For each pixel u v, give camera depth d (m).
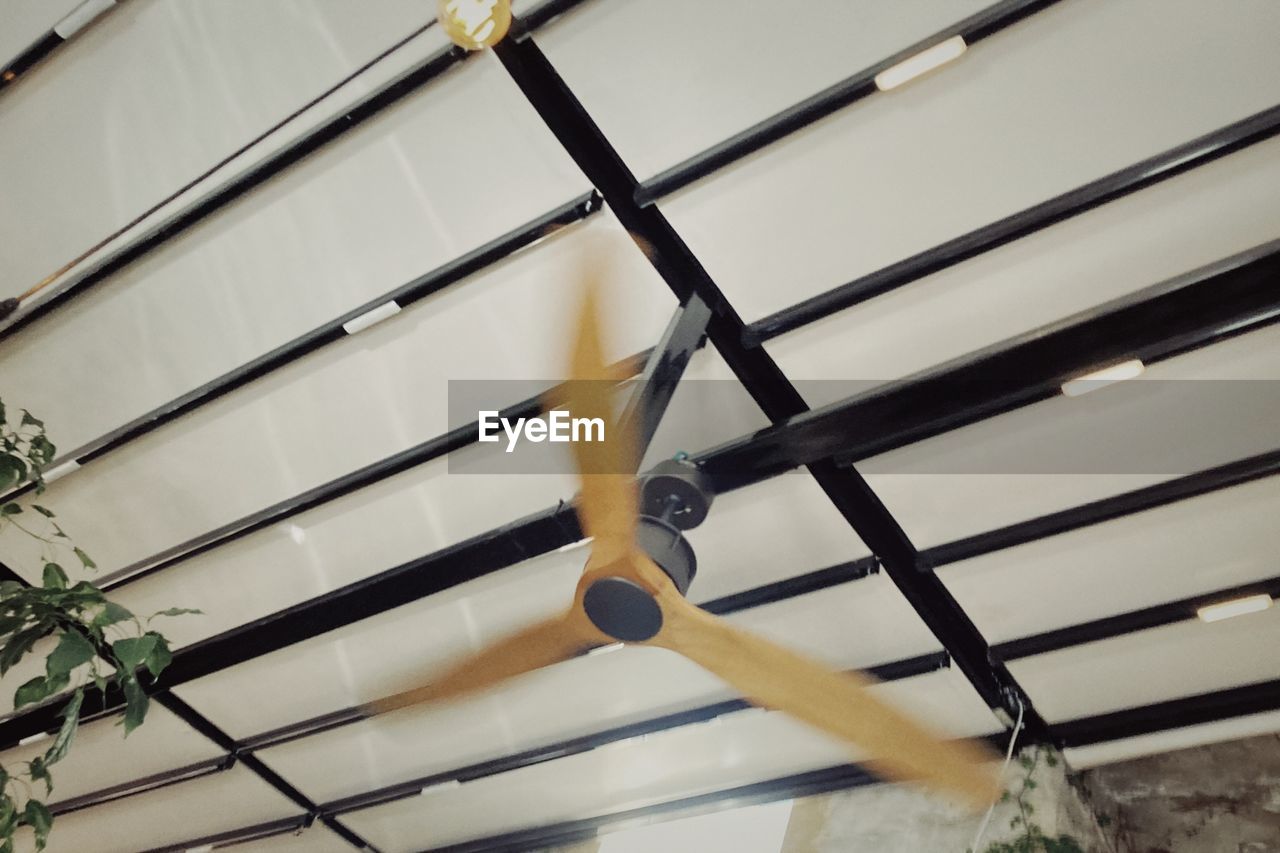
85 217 2.92
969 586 3.28
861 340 2.77
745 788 4.12
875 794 3.82
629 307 2.80
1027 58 2.24
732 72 2.38
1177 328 2.42
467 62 2.45
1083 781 3.78
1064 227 2.45
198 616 3.91
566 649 2.02
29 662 4.15
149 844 5.10
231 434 3.33
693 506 2.19
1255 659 3.32
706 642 1.88
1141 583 3.17
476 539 3.41
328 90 2.57
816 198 2.54
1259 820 3.37
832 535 3.23
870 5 2.23
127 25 2.56
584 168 2.54
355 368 3.08
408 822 4.68
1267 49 2.14
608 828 4.39
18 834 5.13
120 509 3.63
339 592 3.66
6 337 3.20
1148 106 2.26
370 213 2.76
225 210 2.81
